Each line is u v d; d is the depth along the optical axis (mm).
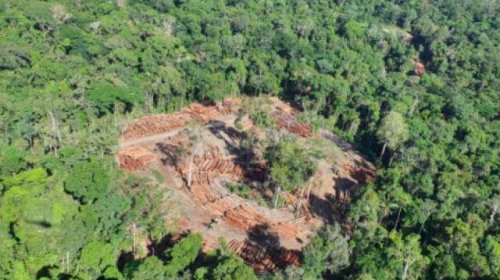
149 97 116938
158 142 106312
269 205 92625
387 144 111438
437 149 109375
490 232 84750
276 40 146875
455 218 84562
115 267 69250
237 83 131750
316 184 100500
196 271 64562
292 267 69625
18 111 92375
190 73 124625
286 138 103500
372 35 163250
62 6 136375
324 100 127812
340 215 93562
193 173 97438
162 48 126812
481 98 134000
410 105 124500
